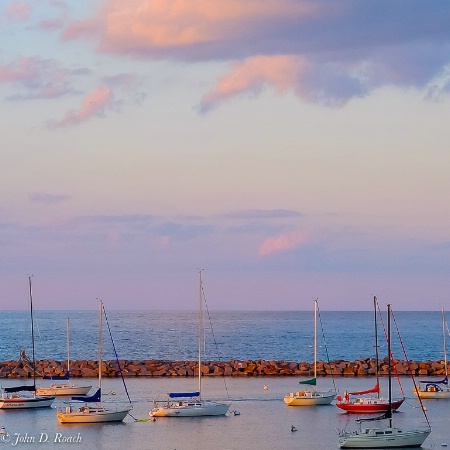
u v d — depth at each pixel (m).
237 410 157.75
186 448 124.06
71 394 180.25
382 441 123.81
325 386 199.00
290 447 124.62
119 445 126.38
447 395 175.12
